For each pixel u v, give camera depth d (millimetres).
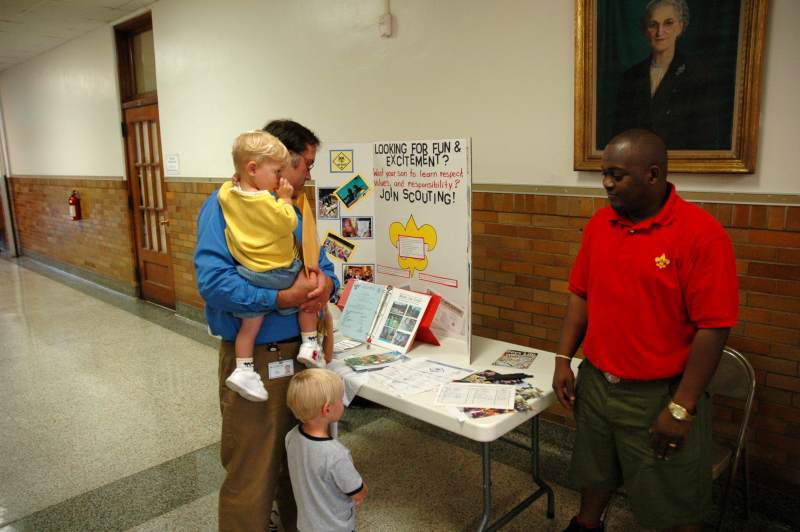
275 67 4137
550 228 2729
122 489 2676
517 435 2986
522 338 2930
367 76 3473
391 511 2436
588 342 1813
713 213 2227
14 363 4410
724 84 2113
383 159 2477
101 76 6434
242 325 1804
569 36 2531
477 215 3002
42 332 5234
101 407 3588
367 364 2207
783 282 2105
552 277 2762
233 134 4652
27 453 3025
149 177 6094
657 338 1636
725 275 1521
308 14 3799
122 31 6113
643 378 1668
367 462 2822
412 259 2447
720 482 2346
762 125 2086
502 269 2945
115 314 5855
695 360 1552
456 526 2338
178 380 4027
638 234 1641
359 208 2596
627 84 2363
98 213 7047
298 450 1829
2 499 2611
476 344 2477
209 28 4699
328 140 3828
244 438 1885
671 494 1675
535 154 2734
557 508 2434
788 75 2012
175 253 5582
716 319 1521
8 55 7812
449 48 3000
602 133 2461
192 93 5012
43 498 2613
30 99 8344
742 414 2273
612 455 1834
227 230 1747
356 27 3482
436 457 2859
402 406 1914
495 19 2781
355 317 2543
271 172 1707
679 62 2215
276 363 1880
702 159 2205
